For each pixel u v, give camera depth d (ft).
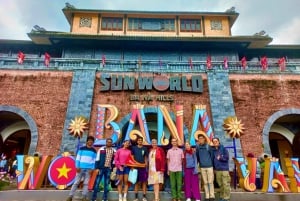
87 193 28.17
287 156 67.00
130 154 27.86
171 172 26.99
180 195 26.30
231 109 51.88
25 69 54.54
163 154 27.89
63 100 52.39
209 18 81.30
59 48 73.92
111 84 53.72
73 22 78.33
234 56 72.90
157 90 53.78
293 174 35.24
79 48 71.87
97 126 48.14
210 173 26.68
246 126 50.62
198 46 72.54
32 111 50.90
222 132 49.39
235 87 54.80
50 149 47.80
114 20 79.71
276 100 53.36
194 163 27.32
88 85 53.57
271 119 51.37
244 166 35.17
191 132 45.47
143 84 53.88
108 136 48.70
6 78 53.47
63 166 33.81
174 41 70.13
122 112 51.49
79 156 27.14
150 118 55.47
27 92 52.47
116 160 27.40
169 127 45.47
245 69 56.85
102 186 30.35
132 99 52.60
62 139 47.80
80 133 41.42
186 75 56.03
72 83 53.52
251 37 69.31
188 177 26.96
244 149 48.44
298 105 52.95
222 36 72.38
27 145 66.64
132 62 57.26
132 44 71.36
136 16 79.97
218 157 27.43
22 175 33.06
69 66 56.34
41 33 67.26
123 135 50.42
